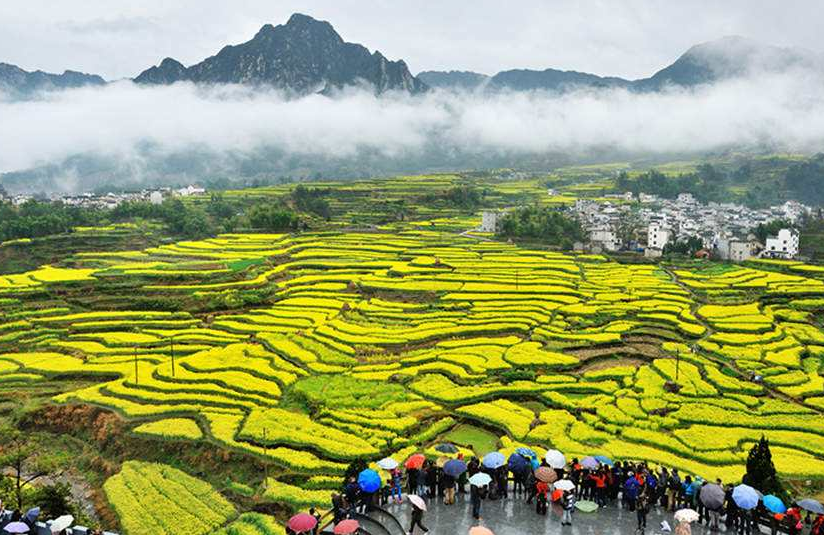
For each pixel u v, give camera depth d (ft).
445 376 333.62
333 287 534.37
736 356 359.46
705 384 312.09
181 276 537.65
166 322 444.14
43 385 339.57
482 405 290.35
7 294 485.56
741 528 153.28
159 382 326.44
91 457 272.51
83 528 164.45
